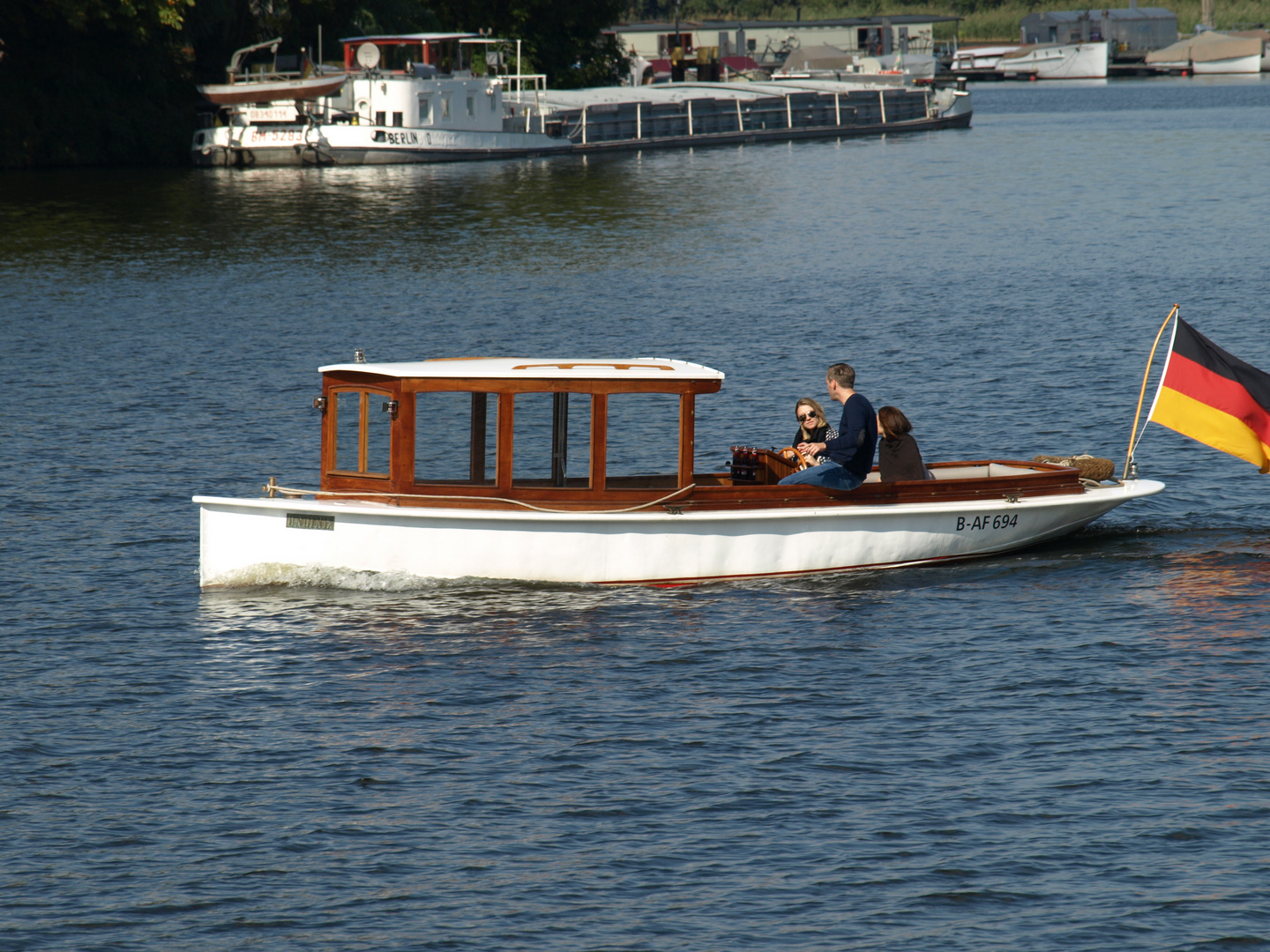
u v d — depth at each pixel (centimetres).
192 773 4103
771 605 5475
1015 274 14750
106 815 3872
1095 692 4575
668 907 3438
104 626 5259
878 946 3284
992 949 3266
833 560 5822
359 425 5712
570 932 3347
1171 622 5200
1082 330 11456
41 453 7856
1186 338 6394
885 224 19512
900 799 3916
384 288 14575
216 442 8175
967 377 9769
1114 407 8756
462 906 3450
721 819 3819
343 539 5594
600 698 4591
